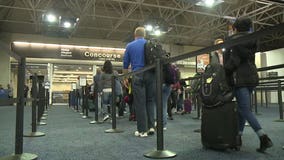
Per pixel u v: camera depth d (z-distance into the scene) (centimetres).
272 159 169
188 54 162
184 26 1273
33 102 296
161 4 1231
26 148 217
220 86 199
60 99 1473
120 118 514
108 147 219
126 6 1242
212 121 201
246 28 202
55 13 884
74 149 212
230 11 1091
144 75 273
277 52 1184
